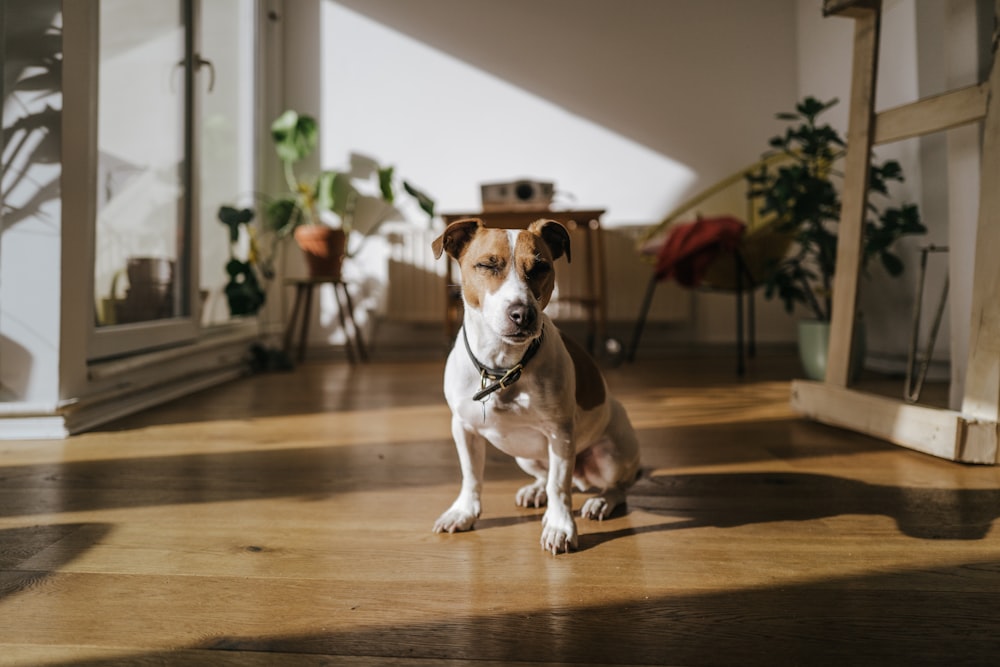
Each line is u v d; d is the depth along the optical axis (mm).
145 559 1251
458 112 4926
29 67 2266
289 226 4680
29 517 1491
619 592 1099
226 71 4148
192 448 2156
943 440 1910
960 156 2289
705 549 1284
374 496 1649
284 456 2053
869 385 3180
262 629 983
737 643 933
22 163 2273
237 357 4004
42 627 990
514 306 1088
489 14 4902
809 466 1887
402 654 913
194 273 3494
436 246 1271
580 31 4906
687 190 4918
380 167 4949
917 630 963
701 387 3330
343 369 4227
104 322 2705
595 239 4848
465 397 1299
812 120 3414
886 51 3650
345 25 4934
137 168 2949
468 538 1358
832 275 3561
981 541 1309
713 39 4895
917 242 3389
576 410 1340
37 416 2289
